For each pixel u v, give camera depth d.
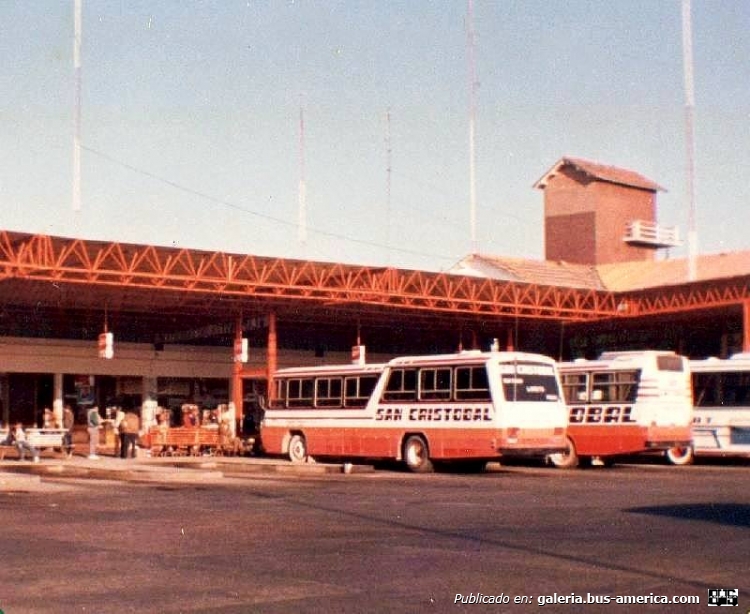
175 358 55.97
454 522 16.72
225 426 41.34
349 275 42.47
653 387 32.78
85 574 11.59
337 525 16.39
